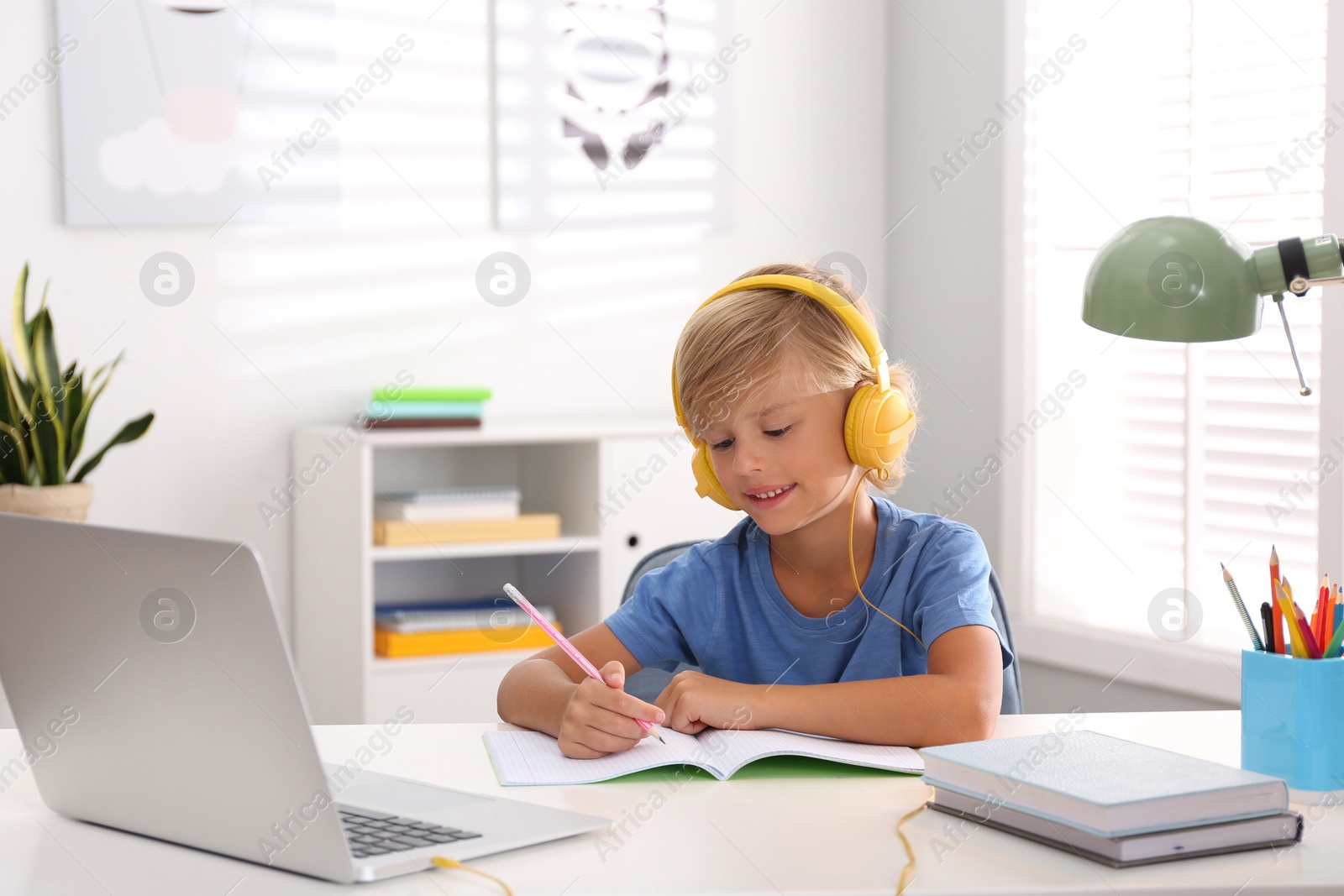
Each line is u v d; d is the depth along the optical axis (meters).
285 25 2.68
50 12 2.50
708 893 0.79
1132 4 2.66
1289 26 2.36
